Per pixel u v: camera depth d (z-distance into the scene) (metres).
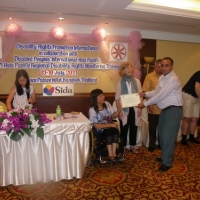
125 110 3.62
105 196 2.39
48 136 2.62
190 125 4.34
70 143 2.69
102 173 2.96
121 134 3.68
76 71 4.40
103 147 3.20
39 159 2.60
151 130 3.86
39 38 4.03
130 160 3.42
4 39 3.92
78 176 2.74
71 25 4.17
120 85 3.60
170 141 2.96
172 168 3.12
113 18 3.75
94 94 3.25
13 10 3.30
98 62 4.46
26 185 2.64
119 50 4.45
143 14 3.53
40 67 4.22
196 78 3.92
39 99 4.26
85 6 3.17
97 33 4.12
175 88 2.90
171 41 5.09
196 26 4.32
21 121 2.45
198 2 3.73
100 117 3.28
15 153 2.54
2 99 4.06
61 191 2.50
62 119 2.83
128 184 2.66
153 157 3.55
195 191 2.50
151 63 4.85
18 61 4.11
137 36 4.45
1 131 2.46
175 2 3.61
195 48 5.38
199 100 3.89
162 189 2.54
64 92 4.36
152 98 3.00
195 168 3.13
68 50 4.31
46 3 3.03
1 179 2.56
